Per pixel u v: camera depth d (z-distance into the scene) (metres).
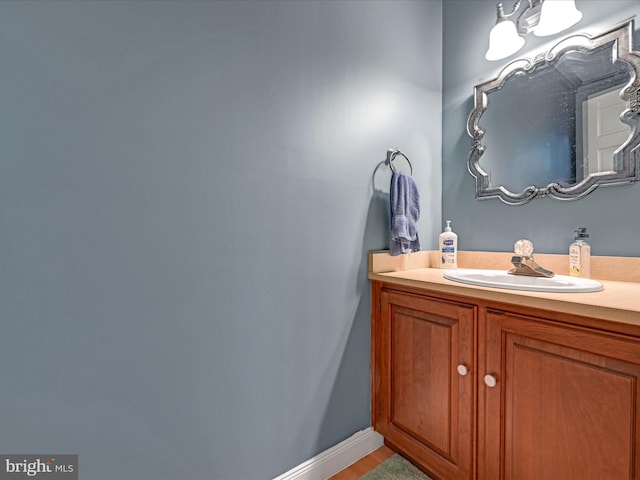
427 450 1.24
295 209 1.21
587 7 1.28
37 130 0.76
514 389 0.97
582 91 1.28
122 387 0.88
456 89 1.72
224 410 1.05
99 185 0.83
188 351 0.98
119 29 0.85
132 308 0.89
